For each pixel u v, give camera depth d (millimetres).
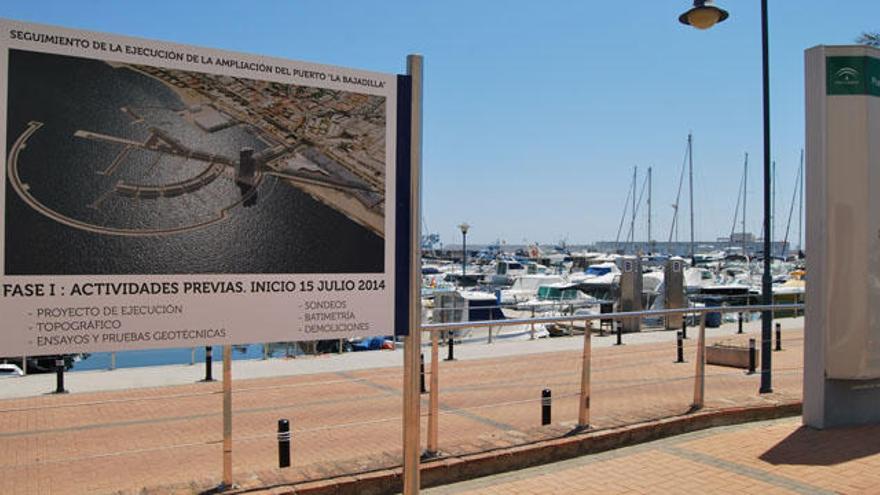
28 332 3596
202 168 3947
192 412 10367
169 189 3875
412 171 4520
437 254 121750
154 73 3834
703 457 6273
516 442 6422
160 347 3863
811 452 6301
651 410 7738
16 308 3572
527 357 16344
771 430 7129
